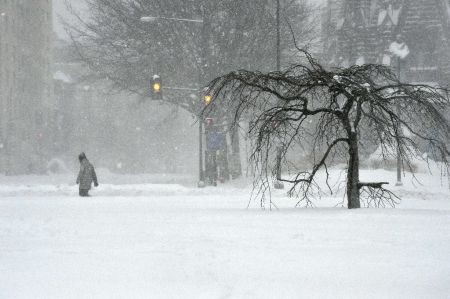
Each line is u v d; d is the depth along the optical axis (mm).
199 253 17984
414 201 45938
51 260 16953
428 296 13039
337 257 17266
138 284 14023
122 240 20656
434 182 68625
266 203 40656
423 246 19000
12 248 19031
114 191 56344
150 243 19938
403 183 67562
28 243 20125
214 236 21422
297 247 18953
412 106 31484
